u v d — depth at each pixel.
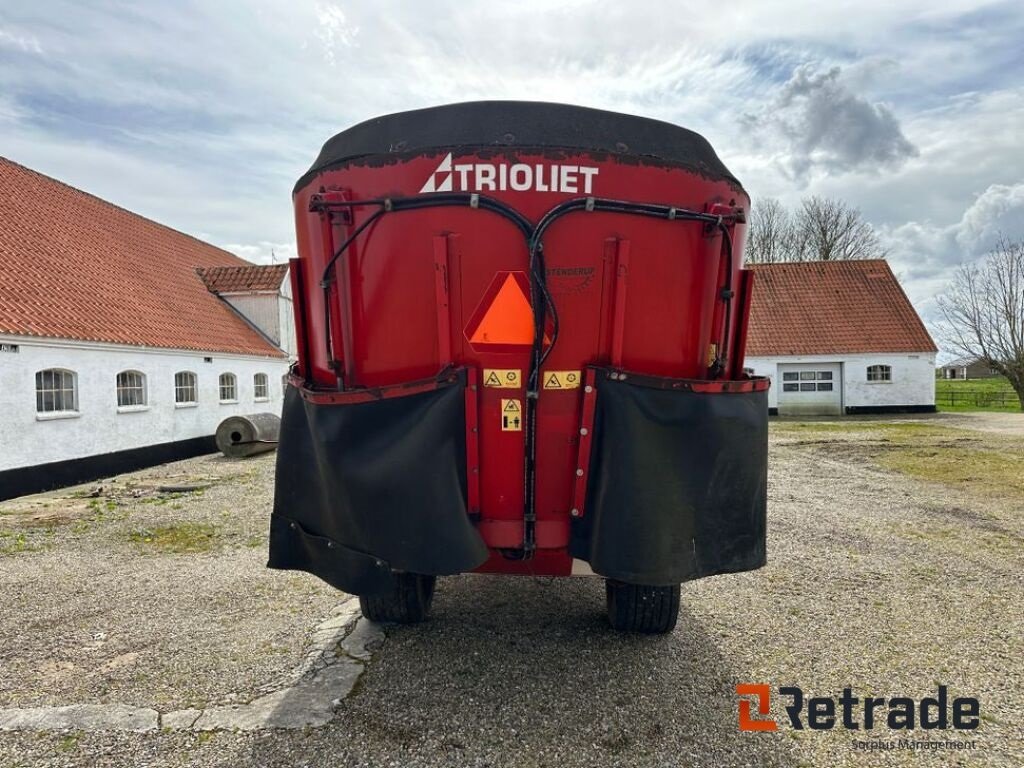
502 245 2.39
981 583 4.76
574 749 2.59
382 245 2.50
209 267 20.06
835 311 25.48
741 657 3.45
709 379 2.74
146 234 18.45
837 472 10.48
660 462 2.43
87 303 12.11
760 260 42.12
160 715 2.88
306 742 2.65
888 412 24.09
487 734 2.70
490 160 2.36
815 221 41.19
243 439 13.39
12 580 4.98
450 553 2.38
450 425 2.44
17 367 9.37
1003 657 3.51
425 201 2.40
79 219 15.45
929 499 8.13
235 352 15.80
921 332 24.36
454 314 2.45
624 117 2.59
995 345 27.53
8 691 3.14
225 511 7.71
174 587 4.76
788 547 5.79
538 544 2.57
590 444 2.49
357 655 3.45
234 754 2.57
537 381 2.43
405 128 2.53
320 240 2.68
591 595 4.40
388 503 2.41
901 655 3.51
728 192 2.69
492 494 2.57
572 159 2.37
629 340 2.50
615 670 3.28
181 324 14.82
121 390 11.87
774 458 12.27
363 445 2.48
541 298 2.38
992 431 17.09
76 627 3.96
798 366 24.17
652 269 2.49
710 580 4.82
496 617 3.98
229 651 3.56
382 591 2.44
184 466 12.34
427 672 3.24
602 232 2.42
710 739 2.68
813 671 3.31
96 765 2.52
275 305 18.97
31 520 7.32
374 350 2.57
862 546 5.84
